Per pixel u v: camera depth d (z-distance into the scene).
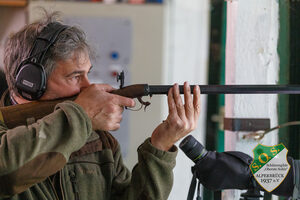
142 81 4.30
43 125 1.94
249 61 2.64
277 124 2.63
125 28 4.23
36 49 2.17
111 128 2.09
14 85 2.32
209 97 4.23
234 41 2.64
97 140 2.47
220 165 2.16
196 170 2.19
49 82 2.19
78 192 2.30
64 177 2.28
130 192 2.33
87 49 2.23
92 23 4.20
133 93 2.17
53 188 2.21
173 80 4.38
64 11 4.17
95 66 4.22
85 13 4.19
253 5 2.63
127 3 4.23
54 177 2.25
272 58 2.65
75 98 2.19
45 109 2.13
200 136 4.21
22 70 2.16
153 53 4.27
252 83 2.65
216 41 4.21
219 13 4.21
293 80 2.65
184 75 4.38
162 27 4.26
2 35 4.18
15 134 1.92
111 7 4.21
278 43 2.65
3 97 2.49
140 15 4.24
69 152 1.95
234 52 2.64
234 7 2.63
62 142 1.94
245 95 2.61
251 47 2.64
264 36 2.64
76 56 2.18
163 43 4.27
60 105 2.01
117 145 2.61
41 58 2.15
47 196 2.19
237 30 2.63
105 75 4.25
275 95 2.62
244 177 2.17
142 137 4.30
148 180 2.26
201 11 4.27
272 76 2.65
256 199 2.21
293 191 2.20
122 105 2.08
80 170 2.34
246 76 2.64
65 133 1.96
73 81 2.22
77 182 2.31
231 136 2.61
